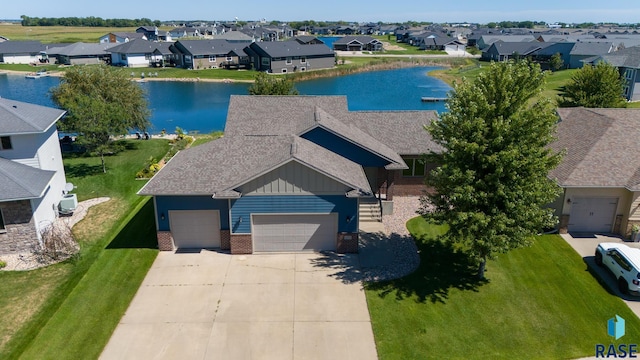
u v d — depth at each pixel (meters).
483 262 19.42
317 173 20.64
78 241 23.25
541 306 18.03
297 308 17.88
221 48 108.69
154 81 92.38
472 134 17.41
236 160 23.11
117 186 31.39
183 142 41.91
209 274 20.22
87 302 18.17
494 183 17.00
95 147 34.06
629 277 18.31
